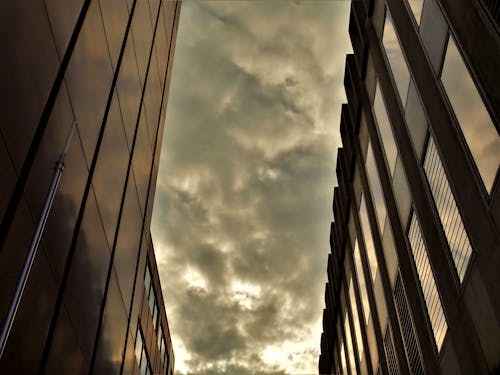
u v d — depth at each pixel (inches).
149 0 932.0
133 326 932.6
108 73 679.1
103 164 671.8
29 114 437.1
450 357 637.9
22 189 424.2
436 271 669.3
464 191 567.2
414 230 776.9
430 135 689.6
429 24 676.7
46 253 495.5
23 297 450.6
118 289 793.6
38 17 449.4
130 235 855.7
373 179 1067.3
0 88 386.6
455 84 589.0
